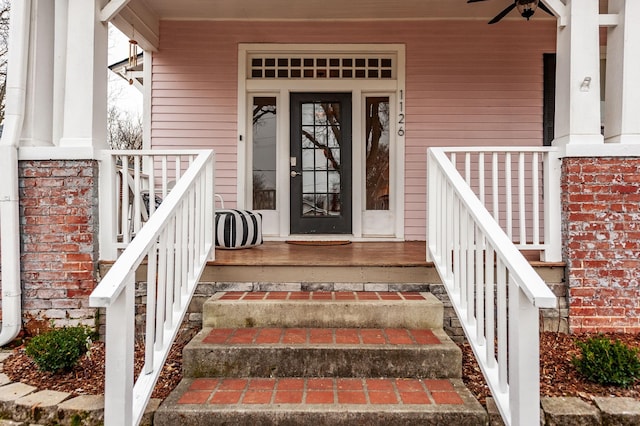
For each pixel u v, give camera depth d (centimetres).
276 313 263
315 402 201
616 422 192
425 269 301
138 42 470
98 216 308
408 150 500
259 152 517
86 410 199
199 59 498
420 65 497
